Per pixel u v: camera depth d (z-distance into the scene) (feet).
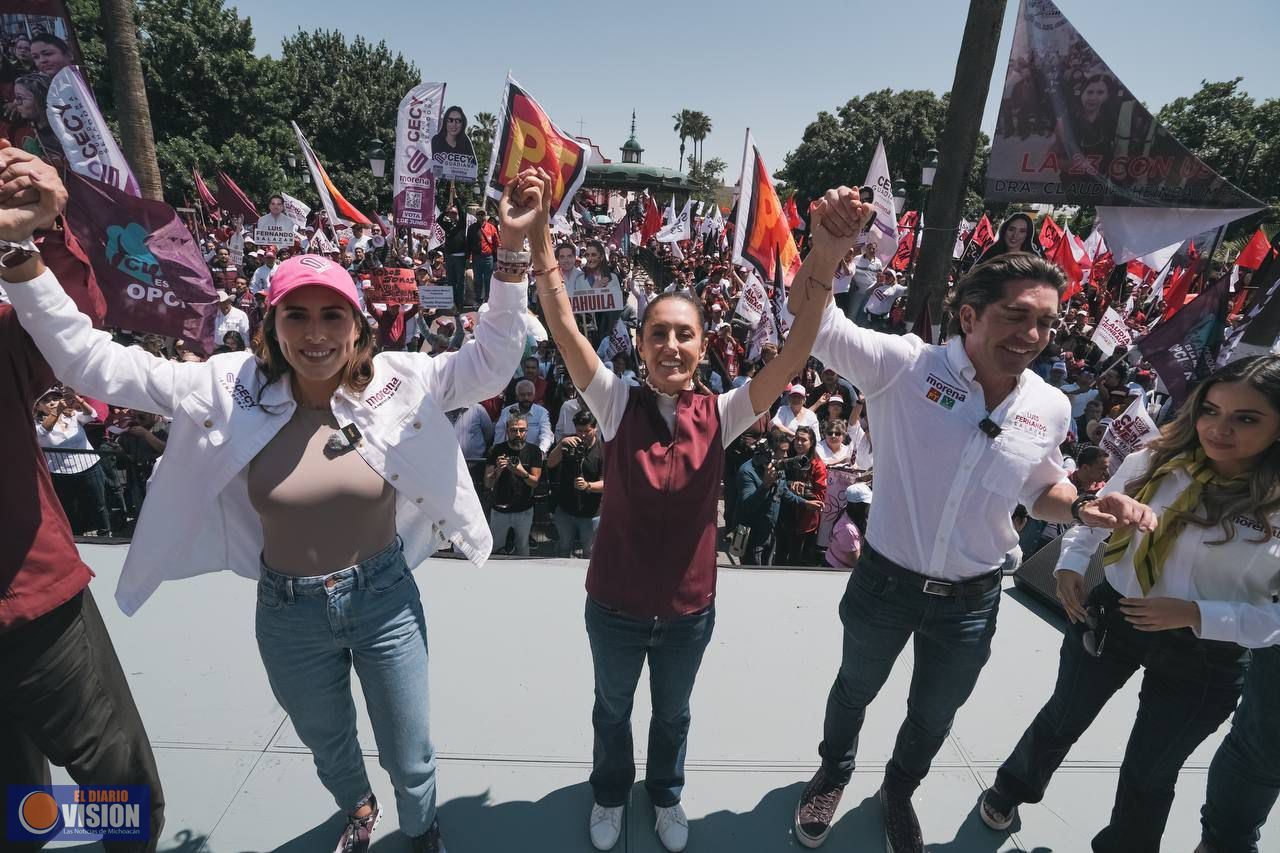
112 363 5.09
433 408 5.76
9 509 4.83
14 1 12.51
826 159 148.87
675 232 66.44
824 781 7.16
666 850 6.86
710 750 8.13
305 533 5.38
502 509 18.60
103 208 14.64
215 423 5.28
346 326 5.04
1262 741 5.85
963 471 5.76
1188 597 5.87
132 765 5.81
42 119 13.43
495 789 7.47
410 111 30.86
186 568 5.95
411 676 5.79
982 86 21.71
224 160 92.27
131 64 25.94
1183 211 15.03
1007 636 10.54
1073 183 15.56
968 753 8.27
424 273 41.50
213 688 8.65
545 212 5.47
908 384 5.91
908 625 6.22
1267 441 5.38
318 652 5.62
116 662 5.73
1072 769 8.11
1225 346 14.47
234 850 6.66
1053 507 6.01
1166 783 6.35
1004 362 5.53
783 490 18.88
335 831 6.88
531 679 9.09
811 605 11.08
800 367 5.70
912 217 56.49
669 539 5.78
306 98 112.98
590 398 5.89
